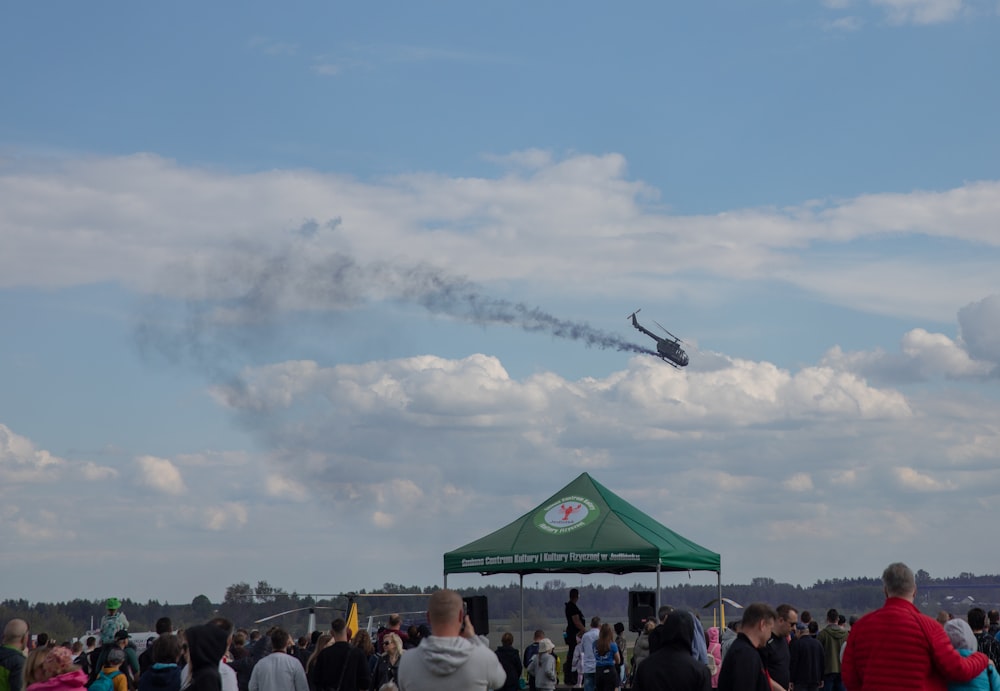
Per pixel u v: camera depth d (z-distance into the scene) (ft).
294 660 37.06
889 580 25.88
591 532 68.13
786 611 33.99
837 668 64.18
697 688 22.99
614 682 62.39
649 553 64.95
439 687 19.44
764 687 25.95
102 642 52.21
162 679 28.02
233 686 32.55
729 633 46.83
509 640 62.44
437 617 19.84
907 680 24.64
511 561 67.97
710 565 67.77
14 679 33.63
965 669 24.86
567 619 71.36
